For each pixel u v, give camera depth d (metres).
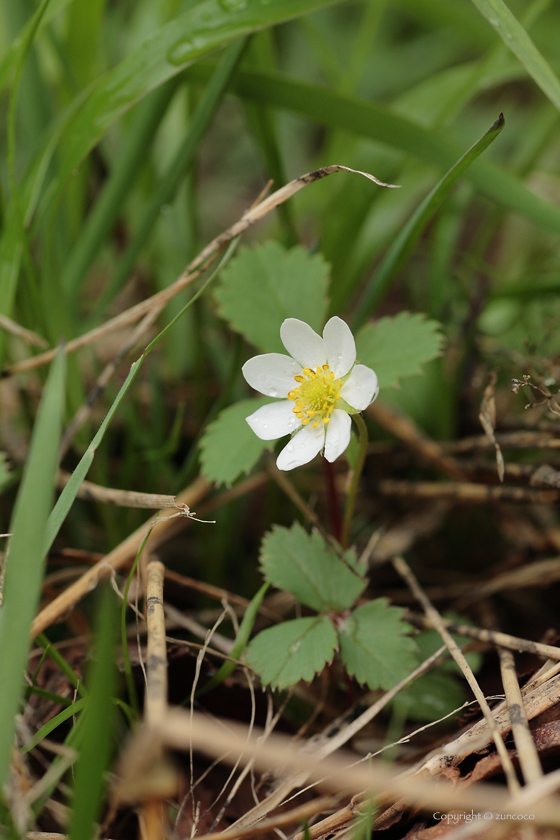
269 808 0.32
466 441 0.38
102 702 0.30
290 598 0.37
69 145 0.36
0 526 0.38
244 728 0.34
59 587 0.37
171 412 0.41
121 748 0.33
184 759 0.34
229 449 0.35
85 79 0.39
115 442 0.40
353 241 0.39
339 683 0.35
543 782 0.30
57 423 0.31
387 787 0.30
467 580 0.38
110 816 0.32
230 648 0.35
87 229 0.38
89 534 0.38
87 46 0.39
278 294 0.36
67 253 0.39
